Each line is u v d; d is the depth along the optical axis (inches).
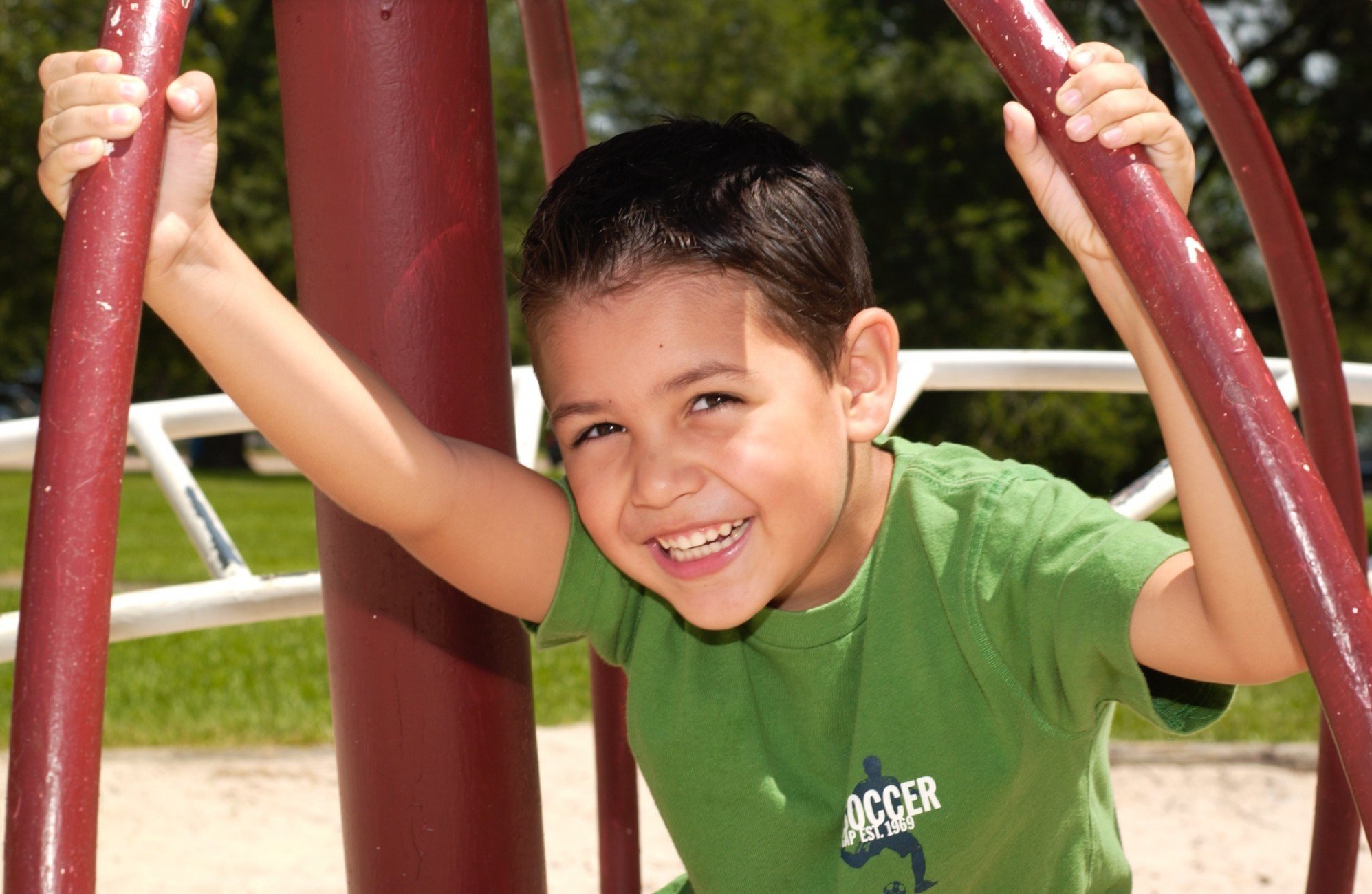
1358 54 436.1
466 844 36.5
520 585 39.0
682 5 647.1
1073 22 425.4
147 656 153.9
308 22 33.9
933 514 38.1
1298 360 41.6
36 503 19.6
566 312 33.9
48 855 18.5
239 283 30.4
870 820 37.9
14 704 19.2
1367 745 20.1
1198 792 102.3
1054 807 38.1
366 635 36.4
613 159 35.6
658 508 33.4
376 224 34.2
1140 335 28.9
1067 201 28.3
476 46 34.9
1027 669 36.3
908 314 456.1
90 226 20.8
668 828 41.3
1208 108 34.6
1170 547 33.9
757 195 34.7
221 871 86.4
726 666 40.1
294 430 32.2
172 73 22.1
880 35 523.8
